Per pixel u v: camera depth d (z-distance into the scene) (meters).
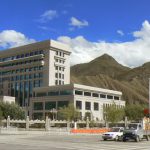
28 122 79.62
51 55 152.12
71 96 129.62
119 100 153.75
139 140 37.88
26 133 58.78
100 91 142.62
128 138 37.50
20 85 160.38
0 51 172.62
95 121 100.50
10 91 164.12
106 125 101.00
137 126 38.47
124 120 113.38
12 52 166.12
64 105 130.75
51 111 120.38
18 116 108.31
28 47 159.50
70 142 34.44
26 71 159.12
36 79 154.25
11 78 165.00
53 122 82.94
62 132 66.56
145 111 50.47
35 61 155.62
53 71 152.25
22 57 162.38
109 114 102.69
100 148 27.09
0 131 62.81
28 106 151.88
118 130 40.44
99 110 140.25
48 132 65.25
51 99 135.62
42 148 25.84
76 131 65.44
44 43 152.75
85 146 28.97
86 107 134.12
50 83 149.88
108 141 37.94
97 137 47.88
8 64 167.50
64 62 158.75
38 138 42.00
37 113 139.62
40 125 82.25
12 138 40.34
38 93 142.62
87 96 135.62
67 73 159.75
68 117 108.12
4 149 24.33
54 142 33.84
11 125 84.06
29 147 26.55
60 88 134.50
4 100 124.50
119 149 26.44
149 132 40.50
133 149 26.67
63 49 157.75
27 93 156.62
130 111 126.50
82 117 122.25
